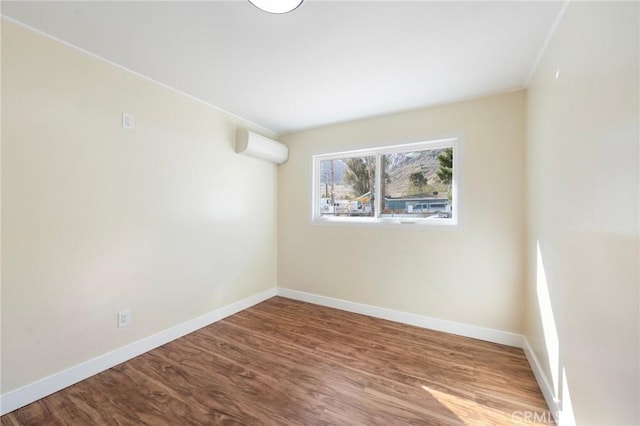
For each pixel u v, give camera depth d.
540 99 1.82
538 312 1.84
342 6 1.38
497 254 2.37
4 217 1.47
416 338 2.43
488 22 1.50
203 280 2.64
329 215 3.38
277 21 1.50
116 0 1.34
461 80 2.16
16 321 1.51
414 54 1.81
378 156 3.01
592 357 1.10
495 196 2.38
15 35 1.49
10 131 1.48
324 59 1.88
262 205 3.39
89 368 1.81
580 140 1.21
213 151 2.72
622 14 0.90
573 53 1.29
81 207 1.77
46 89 1.61
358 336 2.46
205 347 2.24
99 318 1.87
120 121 1.97
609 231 0.98
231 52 1.80
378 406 1.57
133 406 1.54
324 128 3.29
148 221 2.16
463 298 2.51
